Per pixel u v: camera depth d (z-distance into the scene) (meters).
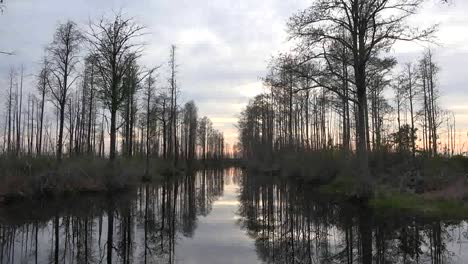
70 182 24.89
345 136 34.19
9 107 48.50
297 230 14.56
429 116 39.97
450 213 15.77
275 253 11.02
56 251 11.62
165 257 10.62
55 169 25.08
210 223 16.55
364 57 19.61
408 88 39.56
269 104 59.31
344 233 13.45
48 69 33.41
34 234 14.09
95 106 43.22
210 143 112.50
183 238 13.37
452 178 20.27
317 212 18.48
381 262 9.86
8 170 23.11
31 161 25.66
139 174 35.72
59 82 30.44
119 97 29.28
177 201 24.88
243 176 56.03
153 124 45.34
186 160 68.44
